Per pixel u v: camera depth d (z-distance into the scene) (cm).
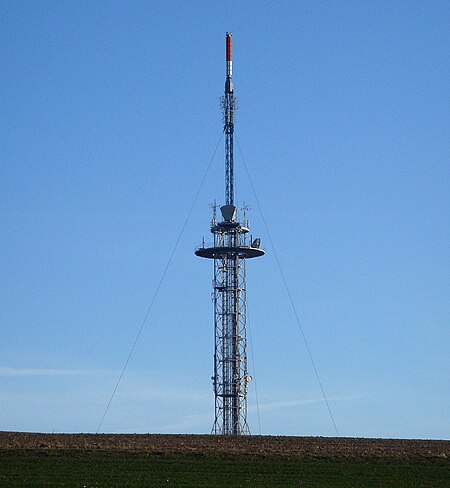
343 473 10475
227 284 16625
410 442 13900
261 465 10725
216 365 16475
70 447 11419
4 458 10606
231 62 16938
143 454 11038
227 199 16775
